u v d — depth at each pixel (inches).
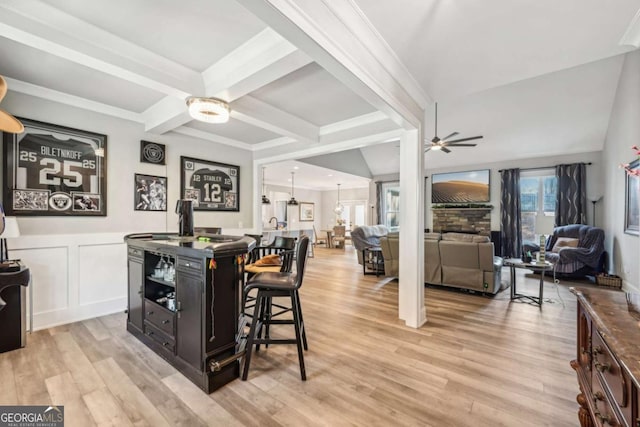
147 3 66.8
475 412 65.7
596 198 236.1
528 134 243.8
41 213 113.3
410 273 118.0
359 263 259.8
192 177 165.9
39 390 73.1
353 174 343.9
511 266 150.9
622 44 80.6
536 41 79.7
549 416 64.4
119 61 81.4
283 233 365.7
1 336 92.0
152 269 101.1
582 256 196.5
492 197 295.4
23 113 109.1
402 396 71.4
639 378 27.5
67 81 107.3
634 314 45.0
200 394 72.1
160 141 150.9
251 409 66.7
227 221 185.3
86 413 65.1
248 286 80.9
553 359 89.5
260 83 90.4
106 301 129.3
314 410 66.4
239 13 70.7
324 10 60.5
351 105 129.3
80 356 90.5
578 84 187.5
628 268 169.3
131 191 139.6
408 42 79.7
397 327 115.6
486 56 87.2
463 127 246.7
